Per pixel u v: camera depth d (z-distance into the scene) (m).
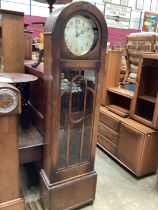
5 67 1.77
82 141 1.49
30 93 1.86
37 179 1.95
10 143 1.28
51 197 1.44
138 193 1.85
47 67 1.27
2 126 1.22
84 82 1.36
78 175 1.53
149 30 6.17
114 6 5.50
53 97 1.27
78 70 1.30
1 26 1.72
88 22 1.23
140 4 5.84
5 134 1.25
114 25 5.64
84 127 1.48
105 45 1.32
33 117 1.78
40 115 1.57
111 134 2.27
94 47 1.30
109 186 1.92
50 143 1.36
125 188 1.90
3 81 1.29
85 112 1.45
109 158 2.36
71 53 1.23
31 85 1.80
